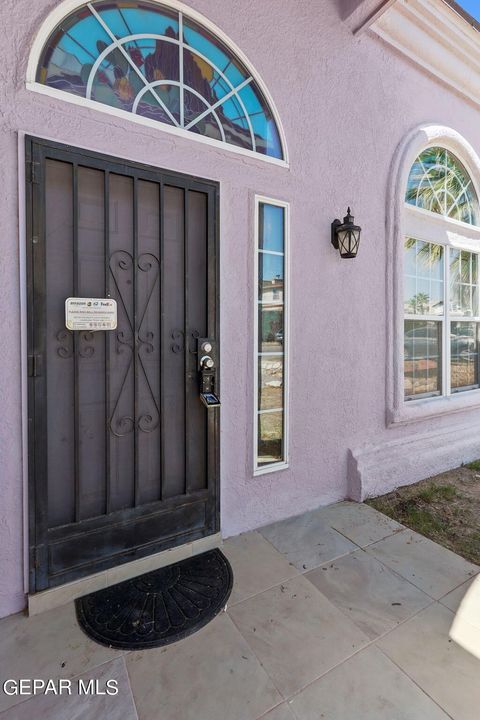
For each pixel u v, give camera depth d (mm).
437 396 4363
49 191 1994
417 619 1979
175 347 2424
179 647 1789
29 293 1924
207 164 2461
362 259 3373
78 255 2076
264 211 2787
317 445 3145
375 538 2738
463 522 3014
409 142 3664
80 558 2121
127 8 2215
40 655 1740
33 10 1900
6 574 1955
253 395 2730
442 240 4328
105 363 2188
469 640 1846
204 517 2543
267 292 2824
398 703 1531
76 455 2102
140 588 2184
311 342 3059
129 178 2211
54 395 2051
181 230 2410
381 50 3455
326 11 3021
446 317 4430
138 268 2268
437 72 3918
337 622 1952
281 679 1634
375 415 3562
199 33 2471
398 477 3631
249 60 2627
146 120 2223
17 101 1871
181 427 2475
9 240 1886
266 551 2551
